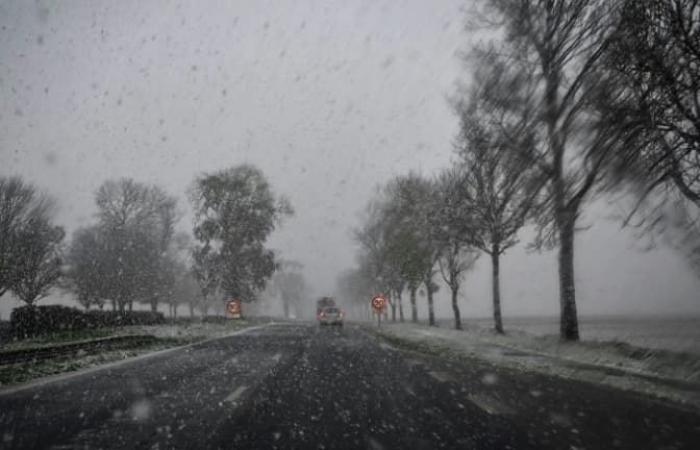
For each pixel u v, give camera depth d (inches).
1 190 1460.4
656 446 239.8
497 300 1157.7
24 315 1017.5
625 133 567.5
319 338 1093.8
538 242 776.9
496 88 774.5
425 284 1744.6
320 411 318.0
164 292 2313.0
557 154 692.7
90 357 641.6
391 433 264.2
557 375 474.3
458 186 1123.3
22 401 353.7
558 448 236.4
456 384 424.2
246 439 253.6
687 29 501.7
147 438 255.4
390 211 1724.9
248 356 677.3
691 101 526.3
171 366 564.1
